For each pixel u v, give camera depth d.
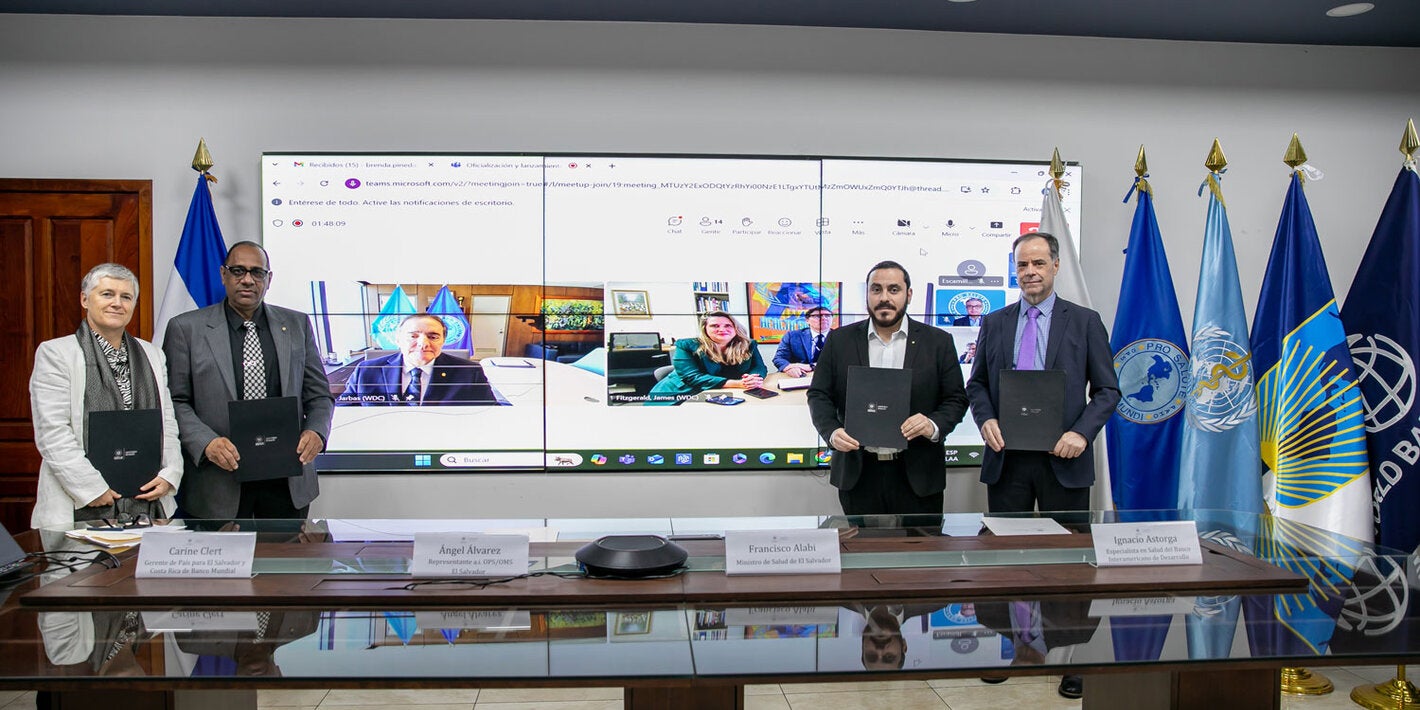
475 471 3.61
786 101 3.69
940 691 3.07
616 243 3.63
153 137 3.55
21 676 1.16
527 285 3.61
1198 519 2.12
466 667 1.19
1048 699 2.99
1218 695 1.65
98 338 2.67
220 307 2.95
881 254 3.70
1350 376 3.25
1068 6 3.45
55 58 3.53
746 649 1.26
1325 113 3.87
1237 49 3.85
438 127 3.61
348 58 3.58
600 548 1.64
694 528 1.98
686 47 3.66
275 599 1.47
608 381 3.63
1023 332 3.07
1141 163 3.56
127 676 1.16
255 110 3.57
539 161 3.60
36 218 3.53
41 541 1.90
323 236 3.55
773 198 3.67
